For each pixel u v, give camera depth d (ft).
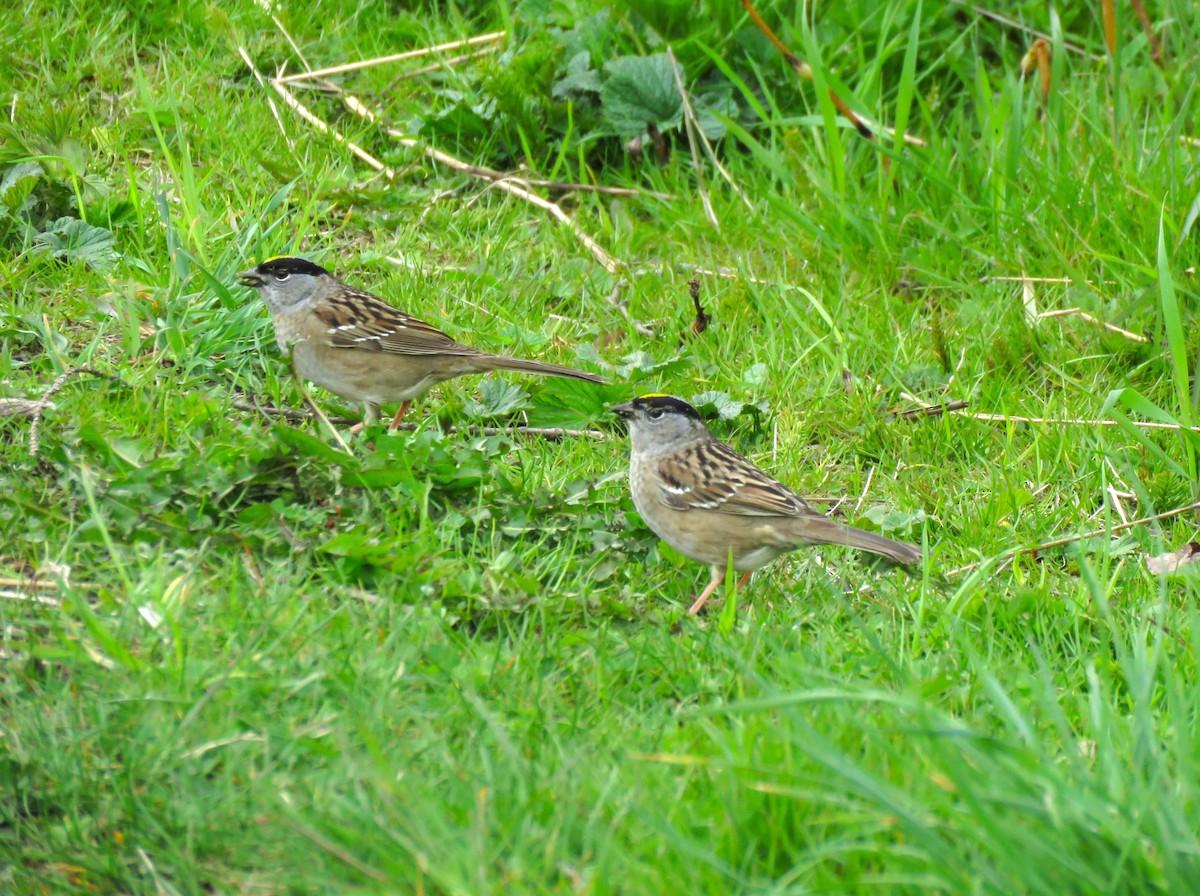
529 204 45.88
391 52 51.29
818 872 17.53
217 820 18.80
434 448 29.89
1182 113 45.42
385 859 17.62
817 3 52.65
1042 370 39.50
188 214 38.09
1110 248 43.52
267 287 33.83
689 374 38.04
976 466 35.68
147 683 21.08
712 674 23.67
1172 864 16.11
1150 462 35.58
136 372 33.04
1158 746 20.25
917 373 38.93
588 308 41.24
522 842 17.72
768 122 46.57
